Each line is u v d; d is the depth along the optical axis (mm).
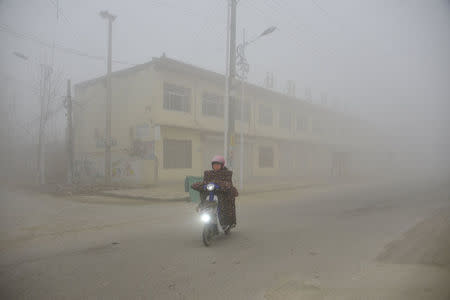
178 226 7938
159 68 19312
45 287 4117
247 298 3760
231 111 15508
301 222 8398
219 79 22359
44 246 6094
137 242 6348
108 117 18859
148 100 19484
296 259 5234
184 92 20844
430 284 4113
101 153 22469
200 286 4125
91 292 3949
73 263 5062
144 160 19406
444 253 5477
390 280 4270
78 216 9430
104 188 16703
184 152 20594
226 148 15305
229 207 6562
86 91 24125
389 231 7270
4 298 3795
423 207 11055
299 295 3822
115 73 21375
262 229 7535
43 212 10148
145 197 13453
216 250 5770
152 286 4133
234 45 15547
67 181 20234
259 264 4988
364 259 5207
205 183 6387
